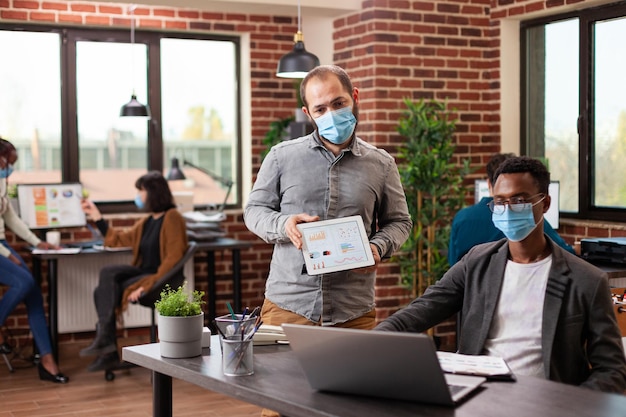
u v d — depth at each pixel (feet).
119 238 19.85
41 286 21.91
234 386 7.34
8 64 21.88
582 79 20.27
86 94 22.62
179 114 23.61
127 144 23.09
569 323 8.05
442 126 19.90
